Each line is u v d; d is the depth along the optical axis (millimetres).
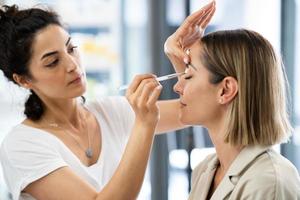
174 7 2381
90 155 1282
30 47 1166
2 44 1216
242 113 1075
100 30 2693
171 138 2449
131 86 1131
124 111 1391
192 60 1151
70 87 1197
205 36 1174
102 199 1084
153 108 1104
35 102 1276
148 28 2393
